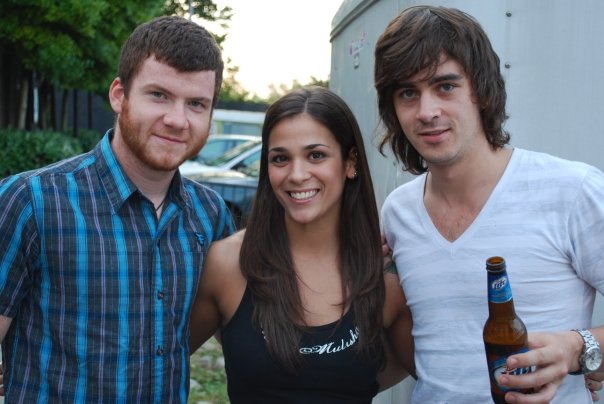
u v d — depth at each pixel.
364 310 2.18
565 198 1.86
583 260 1.84
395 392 3.15
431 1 2.84
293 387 2.11
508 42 2.68
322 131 2.16
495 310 1.68
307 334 2.13
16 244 1.89
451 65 1.88
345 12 4.23
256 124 18.33
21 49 11.40
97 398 1.92
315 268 2.25
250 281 2.17
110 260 1.97
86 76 13.55
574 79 2.59
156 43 1.98
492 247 1.91
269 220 2.25
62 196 1.96
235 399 2.21
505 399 1.69
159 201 2.12
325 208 2.20
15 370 1.95
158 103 1.99
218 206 2.33
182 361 2.09
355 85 4.00
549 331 1.85
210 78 2.04
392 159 3.25
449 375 1.97
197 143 2.06
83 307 1.94
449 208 2.01
